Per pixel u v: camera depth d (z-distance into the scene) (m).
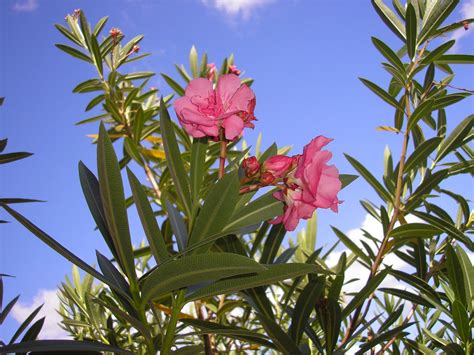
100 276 0.49
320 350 0.62
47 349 0.46
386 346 0.71
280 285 0.88
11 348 0.45
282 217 0.57
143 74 1.03
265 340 0.60
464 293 0.61
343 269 0.65
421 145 0.68
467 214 0.75
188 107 0.58
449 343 0.62
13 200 0.64
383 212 0.70
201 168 0.58
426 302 0.65
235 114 0.57
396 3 0.74
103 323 0.85
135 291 0.51
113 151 0.48
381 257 0.71
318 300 0.63
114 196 0.49
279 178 0.56
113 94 0.99
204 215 0.52
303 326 0.59
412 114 0.69
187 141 0.95
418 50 0.75
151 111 0.98
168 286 0.49
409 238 0.70
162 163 0.94
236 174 0.51
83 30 0.98
